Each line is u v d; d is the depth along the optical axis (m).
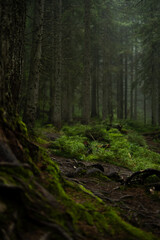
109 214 2.56
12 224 1.64
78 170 4.52
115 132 11.07
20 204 1.87
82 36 18.03
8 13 2.64
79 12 17.44
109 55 24.27
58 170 3.13
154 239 2.22
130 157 7.30
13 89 2.84
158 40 18.22
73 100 21.19
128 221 2.61
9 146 2.27
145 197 3.56
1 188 1.79
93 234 2.08
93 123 14.87
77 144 7.14
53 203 2.20
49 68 12.35
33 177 2.34
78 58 19.06
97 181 4.25
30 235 1.68
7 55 2.63
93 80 26.17
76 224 2.14
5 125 2.36
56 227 1.84
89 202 2.81
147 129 19.00
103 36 21.88
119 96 28.38
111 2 19.36
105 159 6.93
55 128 12.50
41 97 15.36
